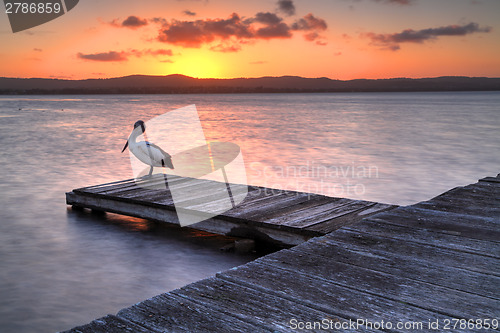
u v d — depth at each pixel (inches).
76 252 253.8
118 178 522.3
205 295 122.0
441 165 638.5
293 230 229.6
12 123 1592.0
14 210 353.7
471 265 145.5
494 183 294.7
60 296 197.3
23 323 173.6
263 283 130.7
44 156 714.2
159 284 209.6
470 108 3026.6
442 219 203.5
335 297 121.3
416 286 129.0
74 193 343.0
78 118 1940.2
